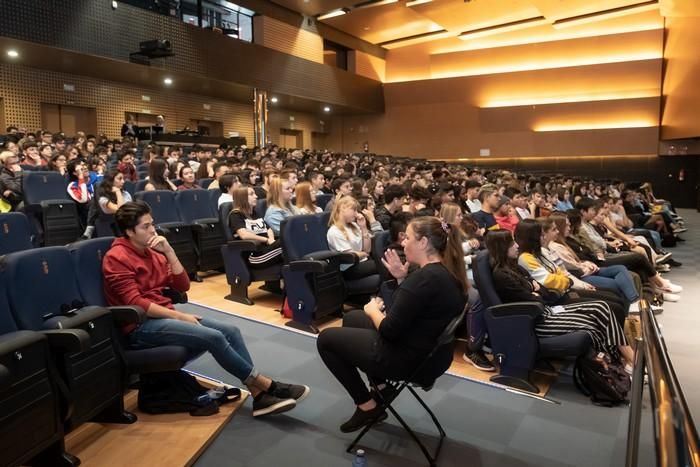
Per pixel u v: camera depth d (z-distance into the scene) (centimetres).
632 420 161
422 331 229
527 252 373
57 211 557
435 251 238
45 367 205
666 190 1734
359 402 248
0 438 183
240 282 461
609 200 806
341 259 430
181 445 241
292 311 414
